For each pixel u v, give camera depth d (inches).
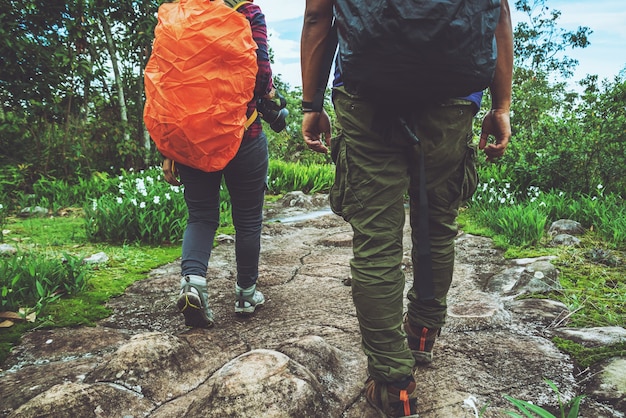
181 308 86.7
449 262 70.5
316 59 66.1
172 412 64.6
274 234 195.6
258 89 91.2
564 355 79.9
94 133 308.8
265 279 128.0
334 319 99.0
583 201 187.0
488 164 260.7
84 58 288.2
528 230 155.8
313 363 73.9
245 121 88.2
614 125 202.8
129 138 314.2
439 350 82.5
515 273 124.5
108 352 84.4
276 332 92.6
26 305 102.4
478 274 129.6
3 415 64.1
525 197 217.6
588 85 224.1
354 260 62.0
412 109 58.5
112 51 311.1
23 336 90.0
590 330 87.2
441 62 52.6
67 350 84.7
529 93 303.6
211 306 107.7
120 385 68.7
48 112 276.8
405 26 51.3
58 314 100.2
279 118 97.9
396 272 60.8
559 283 114.0
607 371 72.3
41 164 260.7
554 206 185.2
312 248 169.0
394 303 60.2
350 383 73.2
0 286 104.5
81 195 244.7
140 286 121.1
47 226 185.6
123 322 99.6
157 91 81.8
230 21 80.7
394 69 53.3
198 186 91.3
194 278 86.7
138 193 183.5
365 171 60.3
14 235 168.9
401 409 60.4
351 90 59.6
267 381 63.0
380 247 60.4
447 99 59.7
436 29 51.2
